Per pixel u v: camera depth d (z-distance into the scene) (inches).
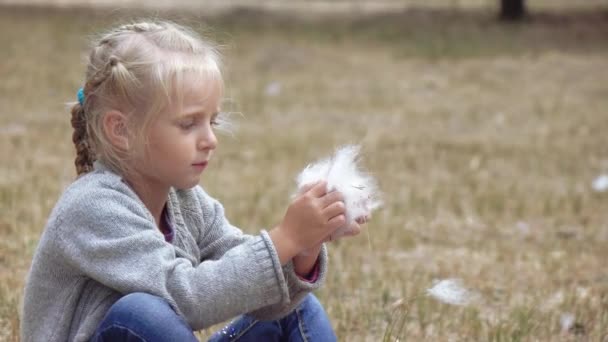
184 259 113.0
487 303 211.5
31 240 232.2
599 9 1048.8
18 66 606.9
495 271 239.5
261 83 603.2
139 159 115.6
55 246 112.5
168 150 114.1
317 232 114.1
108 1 1058.7
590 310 201.2
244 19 922.1
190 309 109.1
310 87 600.4
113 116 114.8
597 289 222.4
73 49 695.7
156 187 119.0
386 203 315.0
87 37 131.0
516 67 706.2
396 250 257.8
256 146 413.1
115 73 113.0
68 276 114.0
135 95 113.0
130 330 103.7
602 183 328.2
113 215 110.7
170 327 104.3
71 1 1038.4
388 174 365.7
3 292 190.9
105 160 117.9
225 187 323.9
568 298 209.6
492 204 318.3
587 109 557.9
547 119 521.7
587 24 934.4
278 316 121.5
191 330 109.1
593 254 262.1
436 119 513.0
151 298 106.0
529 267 244.8
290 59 692.1
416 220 294.5
